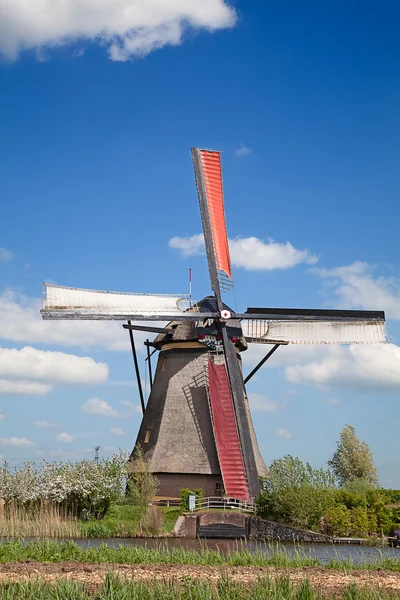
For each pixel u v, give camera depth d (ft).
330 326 167.94
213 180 170.91
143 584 63.52
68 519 157.48
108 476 160.45
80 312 151.74
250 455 159.53
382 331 167.53
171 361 178.50
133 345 176.04
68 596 60.18
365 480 199.11
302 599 61.93
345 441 239.30
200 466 167.32
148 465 169.68
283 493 151.23
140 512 153.28
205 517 149.48
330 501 152.56
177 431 171.53
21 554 83.20
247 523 149.69
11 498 157.69
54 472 161.48
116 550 91.25
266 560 84.33
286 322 170.09
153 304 160.45
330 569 79.25
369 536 148.36
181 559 83.51
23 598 59.57
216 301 166.91
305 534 146.20
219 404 162.91
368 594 63.46
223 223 171.63
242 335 170.40
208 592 61.36
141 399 181.88
